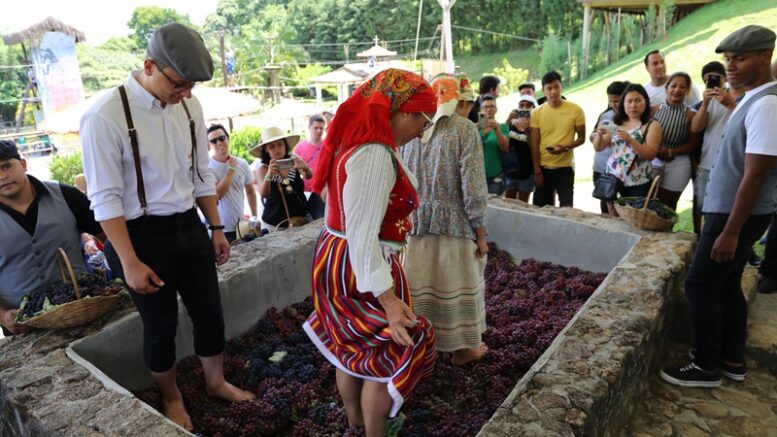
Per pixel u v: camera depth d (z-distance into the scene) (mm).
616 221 4270
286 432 2760
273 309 3705
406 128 1972
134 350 2951
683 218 6395
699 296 2875
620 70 17984
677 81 4520
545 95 5488
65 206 2969
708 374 2994
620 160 4637
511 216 4625
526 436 2037
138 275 2215
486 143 5629
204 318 2664
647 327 2791
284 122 25891
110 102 2129
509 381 2941
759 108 2381
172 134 2322
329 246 2041
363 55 37531
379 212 1833
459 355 3062
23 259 2867
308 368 3018
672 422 2793
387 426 2488
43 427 2172
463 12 48562
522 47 45594
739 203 2482
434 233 2781
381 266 1852
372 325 1981
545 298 3836
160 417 2189
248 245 3918
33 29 20281
